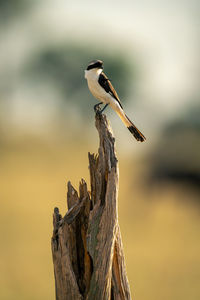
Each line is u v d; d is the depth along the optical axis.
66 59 42.94
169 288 11.93
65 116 43.59
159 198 21.53
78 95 43.91
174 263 13.76
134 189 22.72
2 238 15.78
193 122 24.11
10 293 11.30
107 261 4.20
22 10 42.00
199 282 12.28
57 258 4.22
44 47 43.72
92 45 43.00
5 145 36.25
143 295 11.46
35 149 36.81
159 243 15.57
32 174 28.08
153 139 24.36
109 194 4.30
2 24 41.91
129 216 19.91
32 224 17.59
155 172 22.75
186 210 20.55
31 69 43.34
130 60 42.59
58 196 22.58
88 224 4.30
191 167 22.00
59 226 4.27
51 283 12.06
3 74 42.88
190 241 15.98
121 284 4.30
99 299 4.17
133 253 14.70
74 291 4.20
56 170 29.83
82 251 4.34
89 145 41.44
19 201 21.03
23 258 13.86
